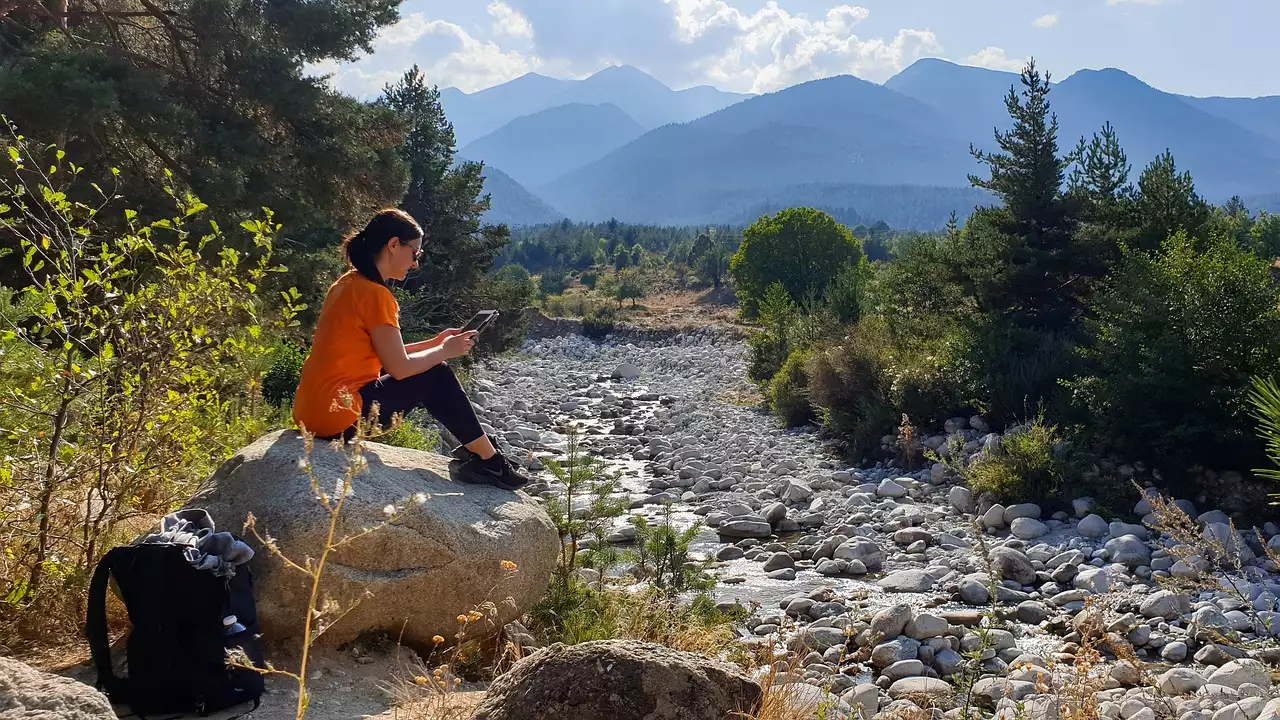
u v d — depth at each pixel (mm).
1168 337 10852
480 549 4691
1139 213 15867
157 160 15414
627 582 7363
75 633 4402
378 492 4559
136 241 5375
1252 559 8898
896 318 18656
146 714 3727
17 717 2451
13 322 5246
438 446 15062
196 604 3727
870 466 15438
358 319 4789
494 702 3201
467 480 5172
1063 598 8367
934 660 6977
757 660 5859
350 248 4883
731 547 10828
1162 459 11172
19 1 14242
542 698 3104
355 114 17203
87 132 13141
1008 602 8609
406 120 18156
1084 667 4652
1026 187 16281
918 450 14703
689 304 68812
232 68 15641
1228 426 10445
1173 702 5598
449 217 25844
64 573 4504
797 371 20094
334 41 16266
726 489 14781
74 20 15609
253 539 4301
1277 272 24703
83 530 4762
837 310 24281
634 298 73500
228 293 5766
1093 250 15633
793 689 4395
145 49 16422
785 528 12156
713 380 29625
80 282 4844
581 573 6953
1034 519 10914
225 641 3781
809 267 41719
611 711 3064
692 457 16938
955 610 8180
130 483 4926
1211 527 9367
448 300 25297
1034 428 12320
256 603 4242
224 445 5918
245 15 15883
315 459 4637
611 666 3135
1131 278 11789
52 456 4480
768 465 16000
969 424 14812
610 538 10836
